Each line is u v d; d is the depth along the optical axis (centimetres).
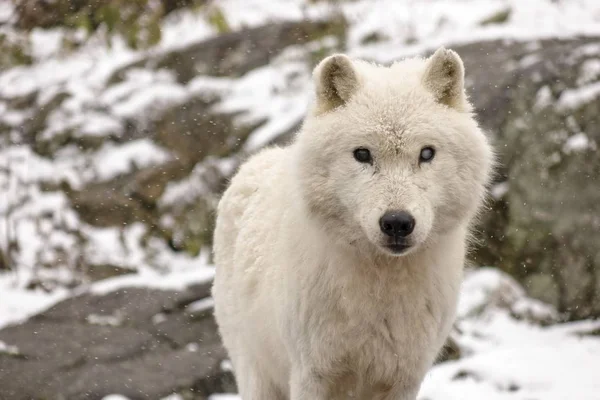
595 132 1230
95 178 1477
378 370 608
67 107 1602
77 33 1916
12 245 1396
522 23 1580
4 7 2034
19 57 1869
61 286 1346
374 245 565
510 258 1214
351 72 586
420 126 564
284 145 1360
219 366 998
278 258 636
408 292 592
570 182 1214
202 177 1444
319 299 596
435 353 625
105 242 1404
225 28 1825
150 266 1380
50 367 1001
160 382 962
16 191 1473
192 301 1163
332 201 579
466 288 1155
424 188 560
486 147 601
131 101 1582
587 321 1165
